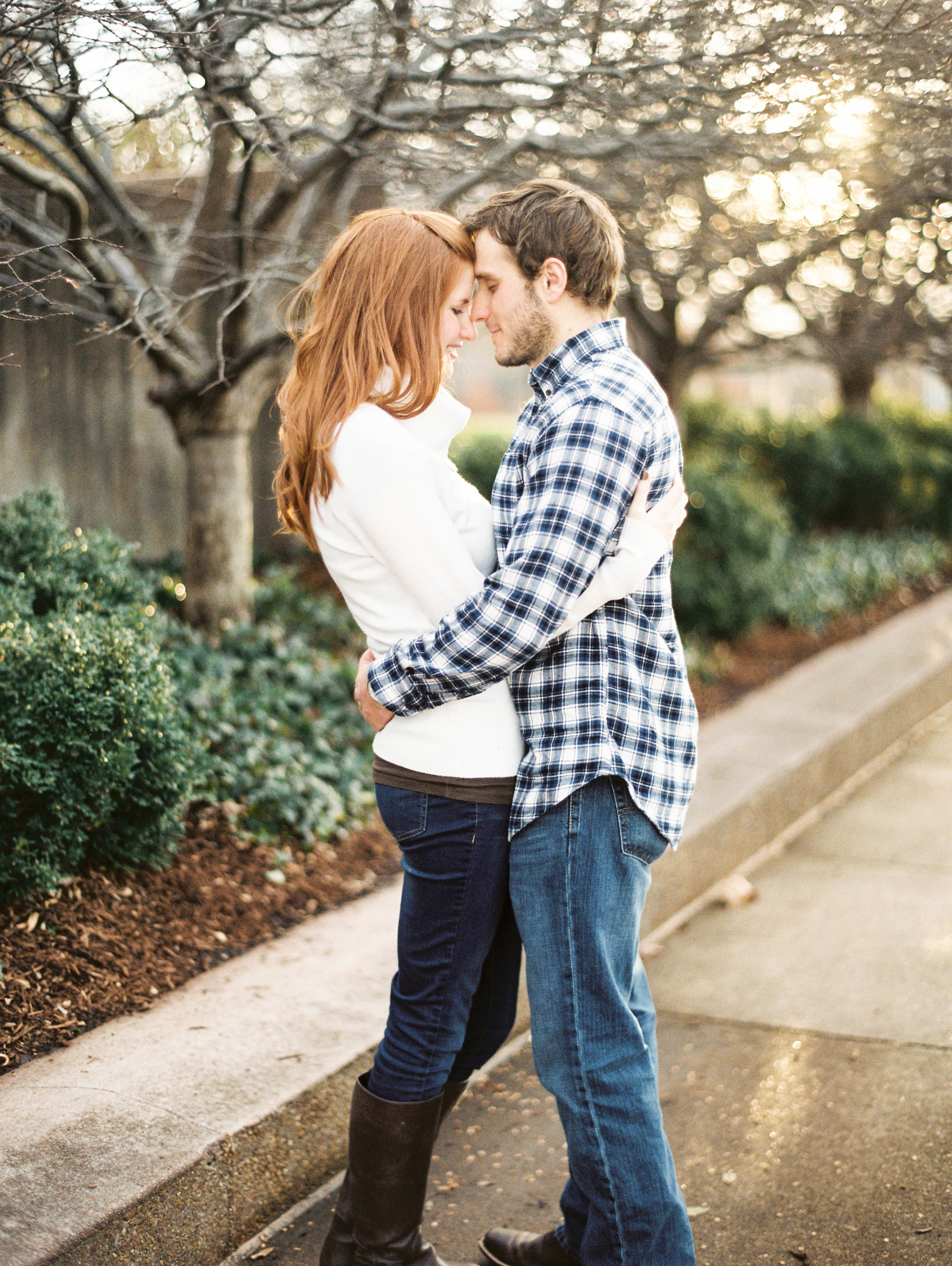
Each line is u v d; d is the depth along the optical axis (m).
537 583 1.60
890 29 2.83
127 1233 1.90
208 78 2.93
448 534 1.71
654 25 3.01
